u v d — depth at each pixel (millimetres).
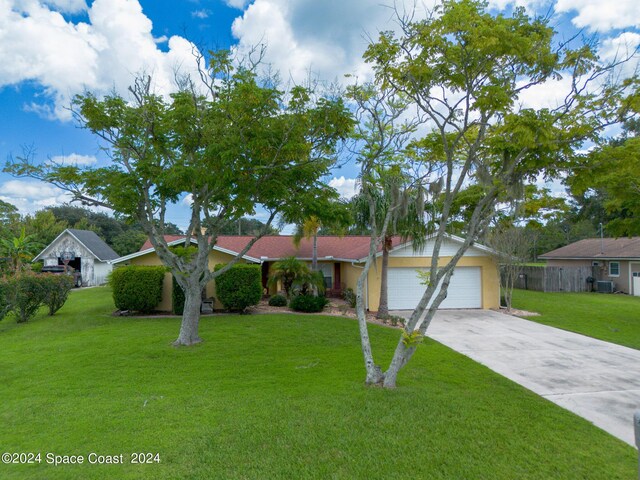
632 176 11172
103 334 10547
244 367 7398
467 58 6039
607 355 8930
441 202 9703
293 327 11430
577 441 4555
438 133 7676
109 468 3822
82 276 29969
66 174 8609
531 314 15000
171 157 9258
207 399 5645
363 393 5871
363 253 16469
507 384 6711
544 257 30719
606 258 23984
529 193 7680
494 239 15781
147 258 15562
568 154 6141
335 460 4004
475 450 4273
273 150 8344
